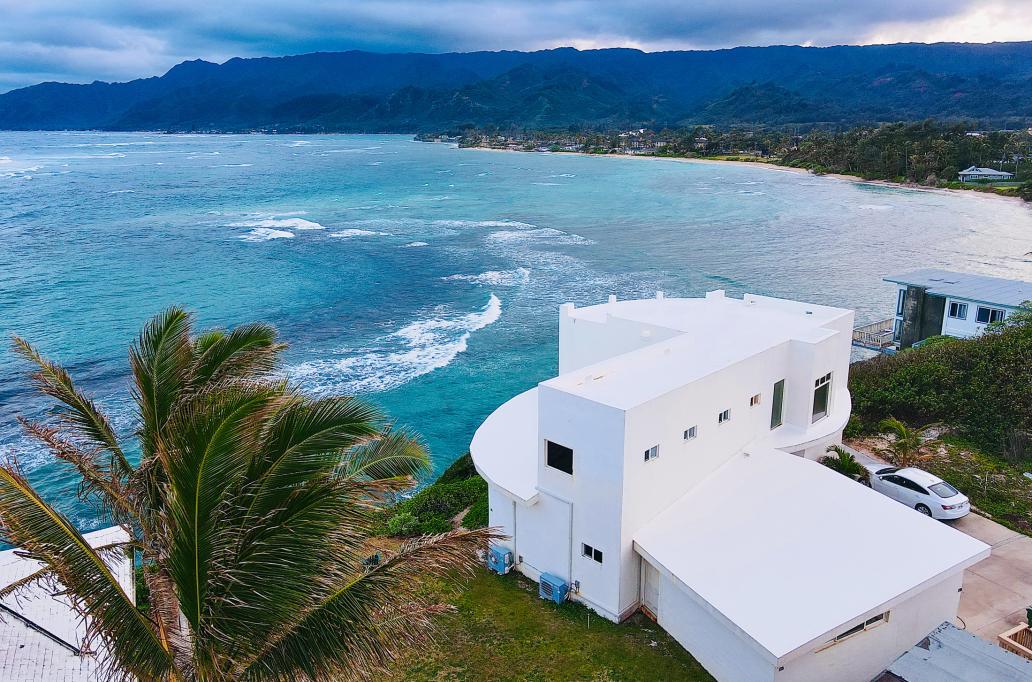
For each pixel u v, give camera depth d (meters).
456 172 191.00
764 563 14.02
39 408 36.94
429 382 41.06
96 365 42.84
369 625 8.19
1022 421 24.52
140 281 63.72
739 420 18.06
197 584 7.67
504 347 46.97
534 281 65.50
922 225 98.50
